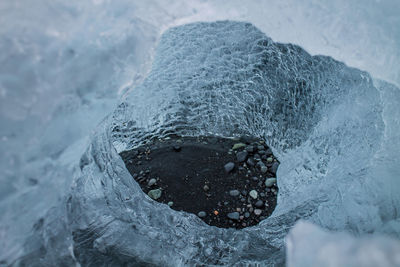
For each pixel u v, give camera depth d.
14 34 0.57
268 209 1.07
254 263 0.88
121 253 0.83
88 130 0.71
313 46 0.82
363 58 0.79
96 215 0.83
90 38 0.66
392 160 0.79
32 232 0.67
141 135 1.23
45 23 0.59
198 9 0.77
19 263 0.66
